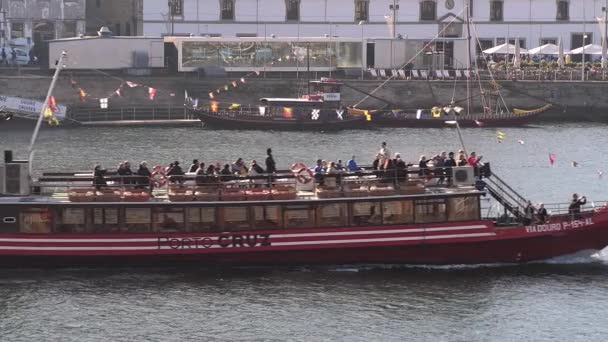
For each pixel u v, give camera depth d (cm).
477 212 14788
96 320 13038
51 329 12781
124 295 13788
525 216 15175
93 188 14400
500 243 14825
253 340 12525
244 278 14450
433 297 13862
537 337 12725
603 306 13625
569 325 13062
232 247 14525
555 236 14938
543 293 14038
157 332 12731
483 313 13362
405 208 14662
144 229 14425
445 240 14725
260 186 14588
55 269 14475
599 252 15462
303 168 14862
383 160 15100
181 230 14462
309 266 14750
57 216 14325
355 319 13150
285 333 12731
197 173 14725
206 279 14388
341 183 14638
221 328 12850
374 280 14425
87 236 14350
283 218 14562
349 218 14625
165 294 13838
